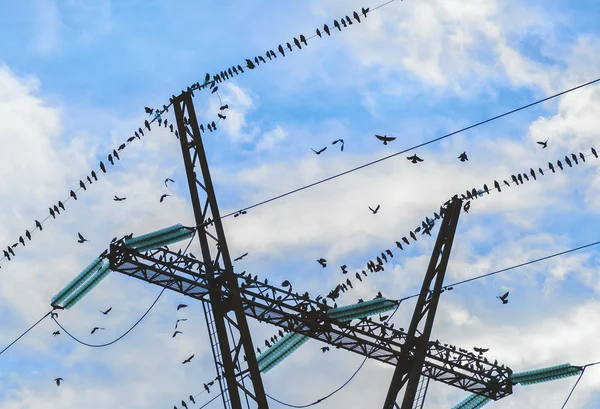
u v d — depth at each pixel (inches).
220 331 1163.9
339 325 1230.3
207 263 1190.9
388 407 1225.4
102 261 1226.0
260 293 1197.1
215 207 1221.7
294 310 1215.6
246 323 1151.0
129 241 1172.5
